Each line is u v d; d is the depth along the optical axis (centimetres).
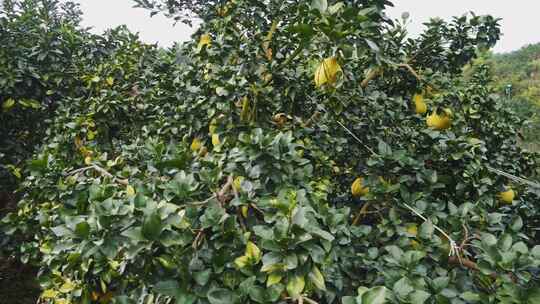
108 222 153
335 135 314
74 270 202
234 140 265
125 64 494
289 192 182
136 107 440
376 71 314
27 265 535
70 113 430
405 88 336
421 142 286
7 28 512
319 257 147
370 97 310
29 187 363
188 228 166
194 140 320
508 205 352
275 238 149
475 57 343
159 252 160
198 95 322
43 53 515
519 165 423
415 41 339
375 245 245
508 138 407
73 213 208
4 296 485
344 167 332
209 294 149
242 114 273
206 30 339
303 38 206
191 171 237
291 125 295
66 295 244
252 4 288
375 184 252
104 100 401
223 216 171
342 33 186
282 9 280
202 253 166
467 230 221
